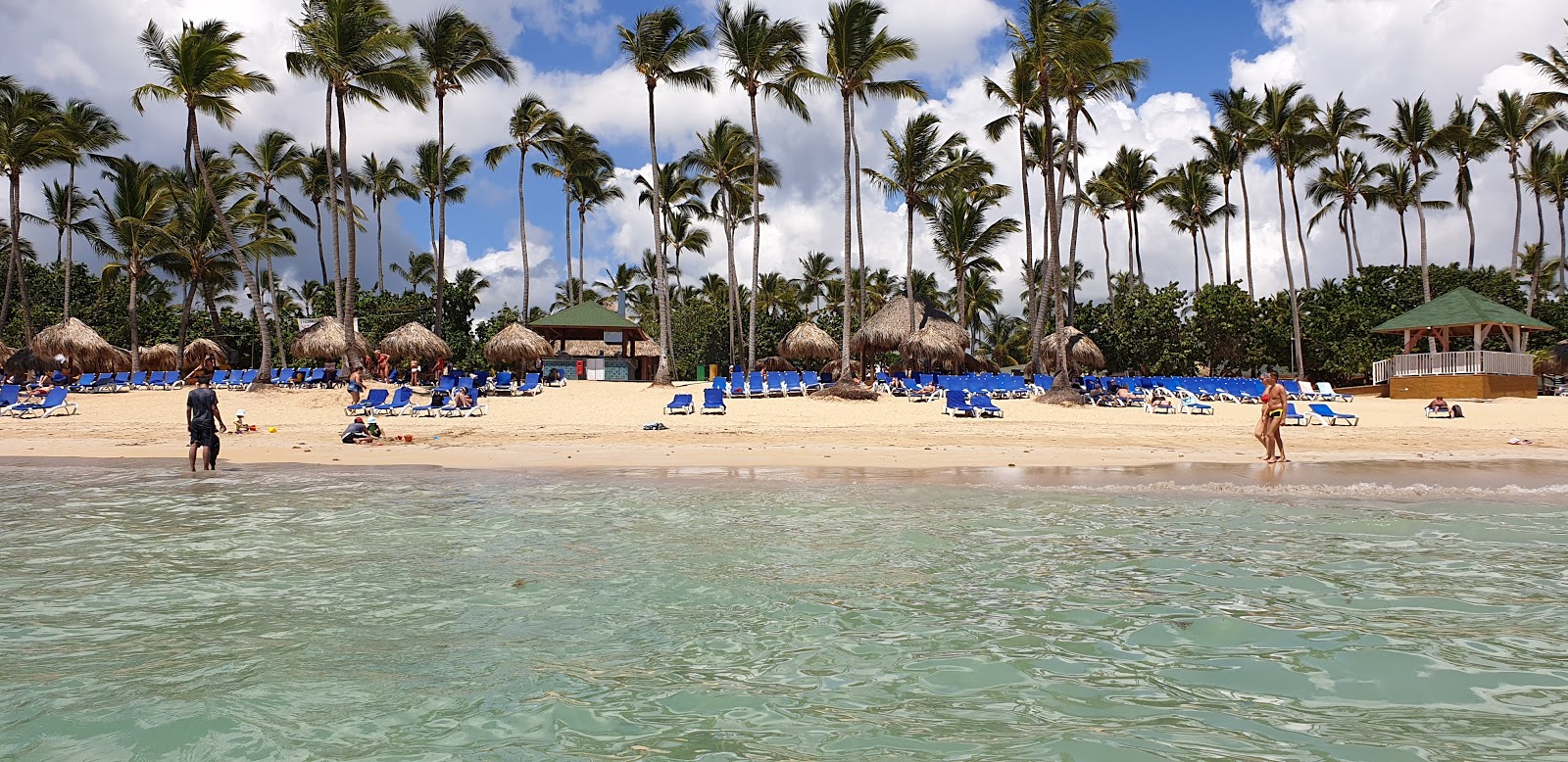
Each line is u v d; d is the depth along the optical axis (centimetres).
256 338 5066
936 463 1385
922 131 3256
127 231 3425
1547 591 521
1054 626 448
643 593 522
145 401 2588
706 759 282
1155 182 4303
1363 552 645
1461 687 350
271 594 519
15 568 593
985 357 6688
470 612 476
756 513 846
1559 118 3922
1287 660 388
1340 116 3894
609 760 282
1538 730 303
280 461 1433
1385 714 321
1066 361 2717
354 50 2788
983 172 3412
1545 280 5259
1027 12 2739
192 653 402
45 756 284
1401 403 2823
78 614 471
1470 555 634
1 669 378
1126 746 291
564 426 2086
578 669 382
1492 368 2941
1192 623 453
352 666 384
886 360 5125
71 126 3309
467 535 721
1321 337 3950
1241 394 2864
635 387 3244
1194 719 318
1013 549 658
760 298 6359
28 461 1448
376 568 591
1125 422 2186
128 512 856
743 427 2067
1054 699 340
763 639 427
